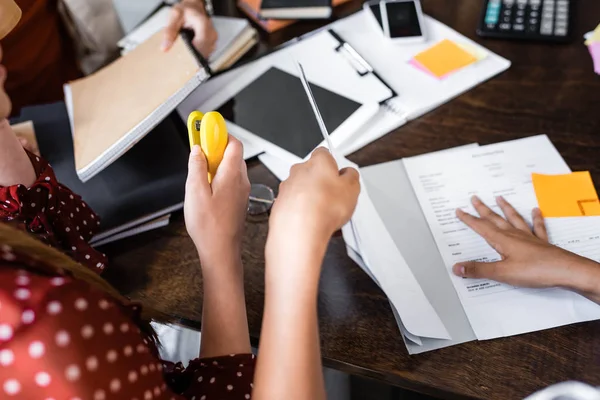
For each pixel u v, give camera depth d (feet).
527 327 2.09
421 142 2.80
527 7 3.34
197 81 2.54
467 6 3.49
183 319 2.26
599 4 3.40
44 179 2.24
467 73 3.09
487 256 2.32
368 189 2.61
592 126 2.78
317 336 1.55
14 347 1.23
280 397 1.48
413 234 2.42
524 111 2.89
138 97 2.66
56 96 4.42
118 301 1.55
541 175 2.59
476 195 2.54
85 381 1.28
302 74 2.19
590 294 2.06
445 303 2.18
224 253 1.86
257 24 3.55
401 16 3.37
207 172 1.85
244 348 1.85
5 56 3.97
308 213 1.56
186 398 1.77
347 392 3.31
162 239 2.53
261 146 2.80
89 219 2.43
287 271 1.52
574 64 3.09
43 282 1.28
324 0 3.48
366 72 3.09
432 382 1.98
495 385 1.95
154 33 3.19
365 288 2.27
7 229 1.35
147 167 2.72
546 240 2.33
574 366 1.98
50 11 4.33
